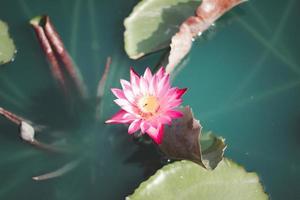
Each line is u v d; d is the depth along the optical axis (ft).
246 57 5.30
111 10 5.45
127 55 5.27
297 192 4.95
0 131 5.14
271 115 5.14
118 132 5.13
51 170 5.06
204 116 5.14
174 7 5.31
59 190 5.01
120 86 5.21
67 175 5.04
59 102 5.21
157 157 5.04
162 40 5.23
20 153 5.10
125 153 5.08
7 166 5.08
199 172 4.82
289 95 5.19
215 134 5.03
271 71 5.26
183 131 4.76
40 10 5.46
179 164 4.82
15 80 5.26
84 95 5.21
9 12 5.44
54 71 5.21
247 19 5.40
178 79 5.24
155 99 4.80
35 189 5.02
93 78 5.24
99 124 5.15
